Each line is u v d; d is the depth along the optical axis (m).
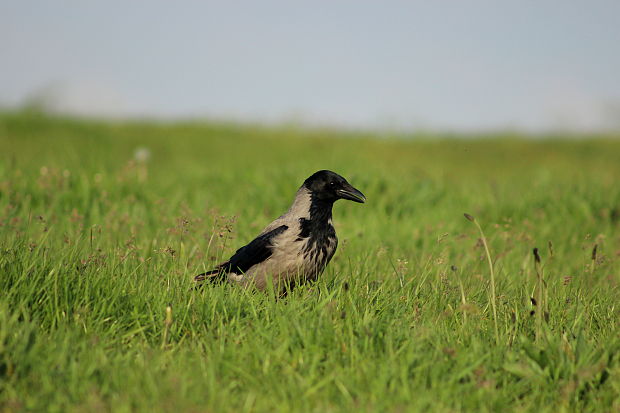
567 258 15.62
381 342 8.57
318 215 11.78
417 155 41.09
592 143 46.47
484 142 46.94
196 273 11.64
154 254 12.72
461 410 7.30
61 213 17.03
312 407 7.21
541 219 18.88
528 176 30.92
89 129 45.31
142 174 21.94
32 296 9.32
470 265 14.34
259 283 11.56
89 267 10.49
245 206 19.17
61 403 6.86
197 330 9.26
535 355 8.17
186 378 7.53
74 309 9.30
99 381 7.46
